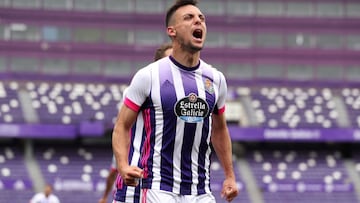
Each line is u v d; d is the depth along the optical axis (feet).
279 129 332.19
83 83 368.68
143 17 375.66
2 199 301.84
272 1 383.24
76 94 361.10
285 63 380.37
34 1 369.30
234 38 380.37
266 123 352.69
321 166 338.75
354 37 384.47
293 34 383.04
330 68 382.42
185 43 52.06
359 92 379.55
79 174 320.09
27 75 365.61
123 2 375.66
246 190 319.47
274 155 345.72
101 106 354.33
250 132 331.57
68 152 336.29
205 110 52.70
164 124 52.21
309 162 341.41
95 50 371.56
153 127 52.54
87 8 372.79
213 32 379.76
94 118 345.51
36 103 351.05
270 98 370.32
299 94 375.04
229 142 56.29
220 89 54.13
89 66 371.35
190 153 52.75
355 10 385.70
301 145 350.43
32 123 323.98
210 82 53.36
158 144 52.49
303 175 329.93
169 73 52.60
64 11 370.73
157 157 52.37
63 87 364.99
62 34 370.73
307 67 380.99
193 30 51.80
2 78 363.15
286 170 333.83
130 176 50.19
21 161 325.83
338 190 322.14
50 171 320.29
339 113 361.92
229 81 376.89
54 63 368.48
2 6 366.22
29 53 366.84
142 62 374.43
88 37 372.17
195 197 52.80
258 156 344.49
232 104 358.64
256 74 378.53
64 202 305.73
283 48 380.99
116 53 373.20
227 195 55.26
